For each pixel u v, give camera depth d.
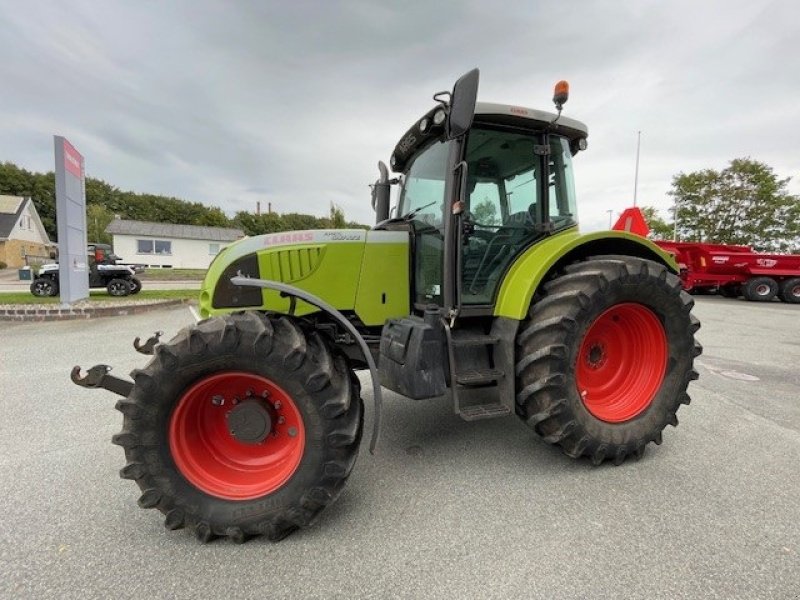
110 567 1.64
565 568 1.63
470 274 2.56
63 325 6.75
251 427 1.92
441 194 2.58
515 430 2.92
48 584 1.56
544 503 2.05
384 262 2.65
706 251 11.87
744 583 1.55
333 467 1.81
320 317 2.71
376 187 3.64
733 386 3.98
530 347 2.28
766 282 11.56
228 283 2.55
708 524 1.89
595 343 2.58
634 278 2.37
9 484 2.23
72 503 2.07
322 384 1.79
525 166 2.66
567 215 2.83
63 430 2.91
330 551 1.73
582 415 2.29
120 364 4.50
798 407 3.40
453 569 1.63
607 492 2.15
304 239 2.57
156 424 1.75
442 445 2.69
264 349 1.78
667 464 2.44
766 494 2.13
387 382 2.39
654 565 1.64
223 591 1.53
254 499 1.81
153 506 1.77
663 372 2.55
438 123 2.28
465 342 2.34
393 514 1.97
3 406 3.34
